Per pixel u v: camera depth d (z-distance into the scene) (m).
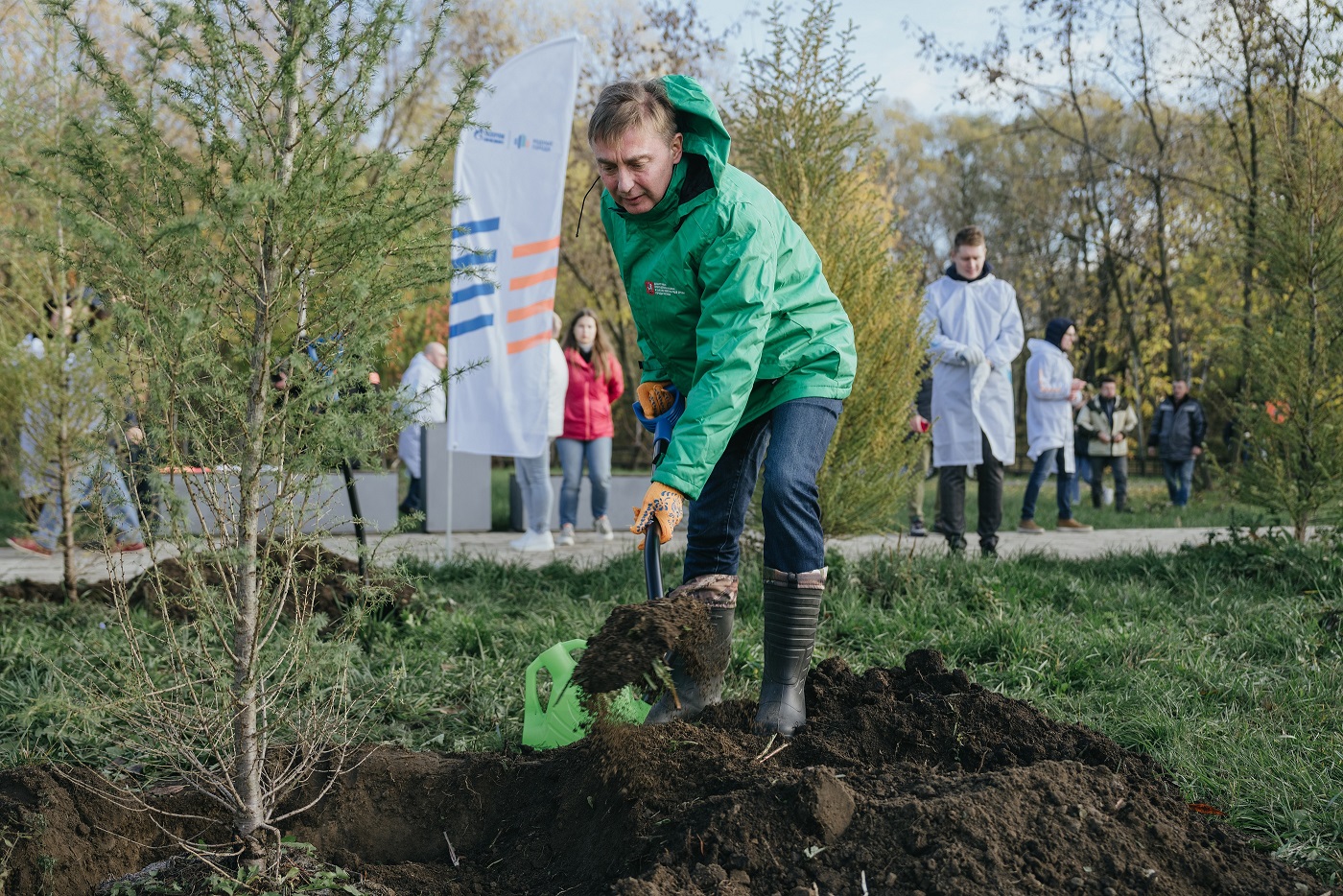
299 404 2.34
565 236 20.98
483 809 3.00
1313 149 7.70
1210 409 19.19
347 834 2.92
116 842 2.70
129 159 2.37
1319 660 4.41
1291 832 2.75
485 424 7.30
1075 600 5.76
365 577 2.67
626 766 2.74
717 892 2.19
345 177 2.39
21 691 3.96
